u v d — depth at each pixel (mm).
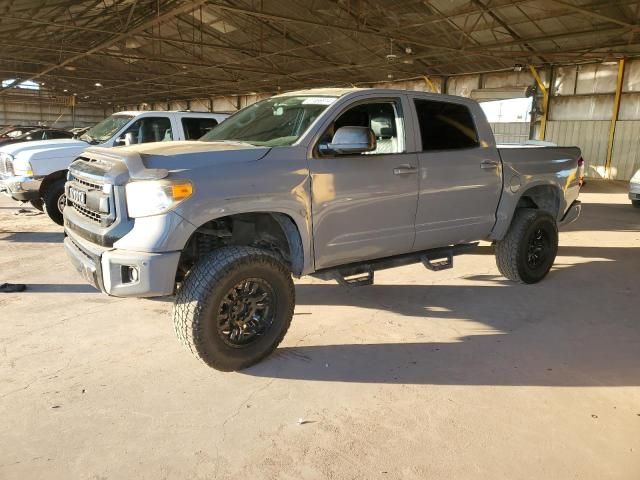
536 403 3254
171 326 4426
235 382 3484
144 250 3275
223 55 28328
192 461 2664
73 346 3998
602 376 3617
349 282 4297
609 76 20469
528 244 5570
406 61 22453
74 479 2514
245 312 3621
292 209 3715
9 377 3492
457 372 3656
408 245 4570
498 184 5121
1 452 2703
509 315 4801
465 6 17078
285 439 2861
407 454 2736
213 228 3855
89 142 8562
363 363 3777
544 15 16984
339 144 3797
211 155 3498
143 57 23828
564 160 5863
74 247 3859
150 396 3283
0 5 18016
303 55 25328
